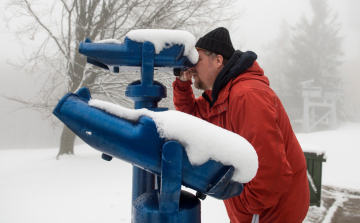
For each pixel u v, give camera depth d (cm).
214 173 51
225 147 50
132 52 71
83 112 54
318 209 353
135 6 959
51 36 918
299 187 107
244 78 103
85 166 820
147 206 57
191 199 61
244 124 92
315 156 358
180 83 140
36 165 857
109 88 1046
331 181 544
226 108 107
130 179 629
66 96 56
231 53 121
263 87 98
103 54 71
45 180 632
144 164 52
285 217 104
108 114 53
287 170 87
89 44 72
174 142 48
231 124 104
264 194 84
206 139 50
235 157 50
